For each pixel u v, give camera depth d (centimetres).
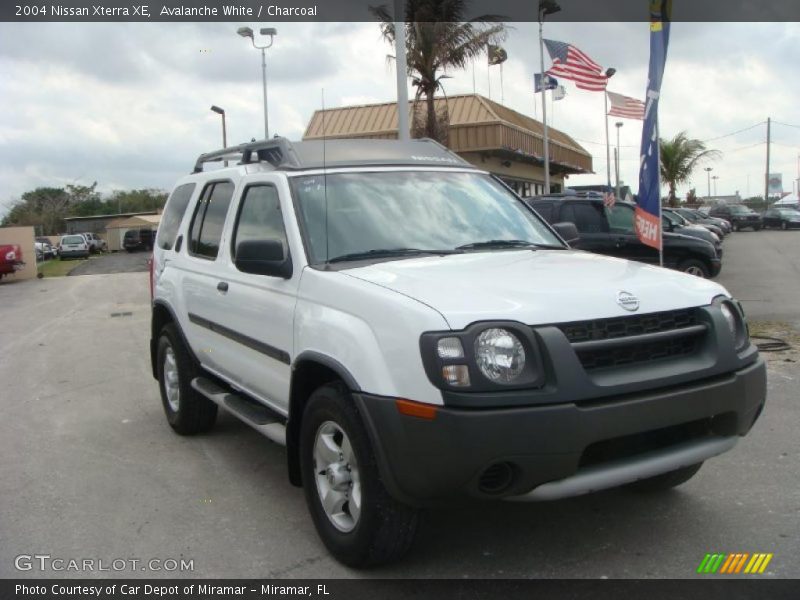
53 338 1223
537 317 324
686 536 398
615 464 334
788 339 928
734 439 372
